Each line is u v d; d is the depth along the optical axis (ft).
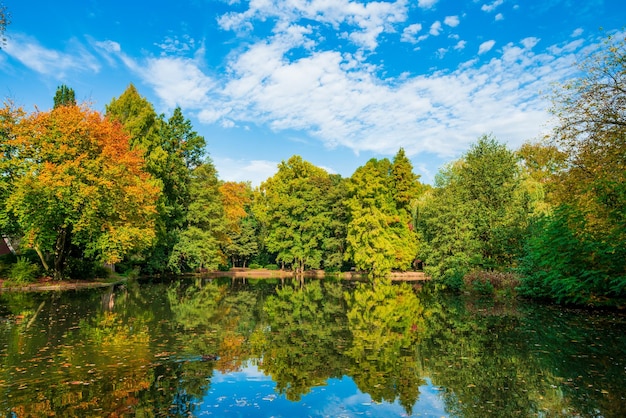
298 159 175.42
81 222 75.10
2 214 75.72
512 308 54.08
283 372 25.89
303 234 164.66
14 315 45.85
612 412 18.70
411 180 150.00
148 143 106.63
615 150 46.98
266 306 59.88
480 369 26.17
